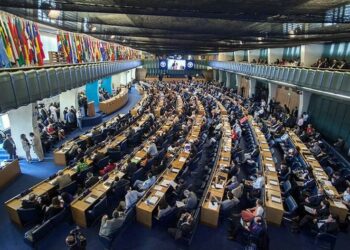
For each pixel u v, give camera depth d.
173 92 36.84
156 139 15.86
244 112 25.09
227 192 9.98
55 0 5.94
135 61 44.50
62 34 16.39
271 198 10.09
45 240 8.86
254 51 32.38
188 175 13.34
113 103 27.56
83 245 7.79
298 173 12.13
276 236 9.39
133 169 11.92
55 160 14.20
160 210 9.18
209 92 37.44
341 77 12.45
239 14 6.64
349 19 6.65
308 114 20.95
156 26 10.27
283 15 6.75
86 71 17.00
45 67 11.82
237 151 14.38
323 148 16.27
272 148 16.39
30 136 14.08
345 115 16.94
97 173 13.05
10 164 12.30
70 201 9.60
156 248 8.75
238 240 9.18
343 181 11.67
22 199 9.51
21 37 11.17
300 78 16.50
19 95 9.17
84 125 21.30
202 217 9.75
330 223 8.58
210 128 19.56
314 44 18.52
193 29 10.64
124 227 9.25
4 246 8.53
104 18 9.67
